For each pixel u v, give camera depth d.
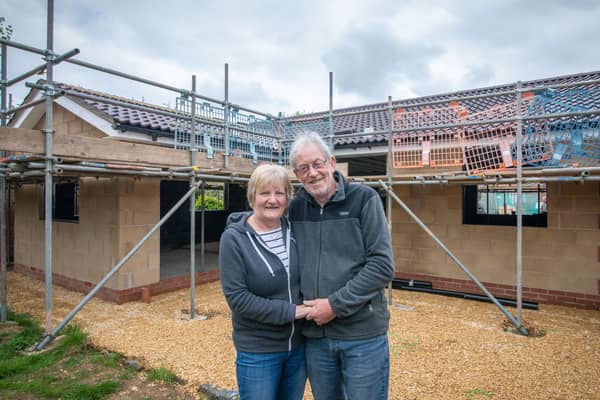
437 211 6.85
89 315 5.27
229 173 6.08
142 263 6.23
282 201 1.93
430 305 5.89
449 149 5.87
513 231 6.20
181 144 5.91
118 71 4.79
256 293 1.85
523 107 5.57
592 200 5.67
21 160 4.19
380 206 1.91
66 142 4.11
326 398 1.93
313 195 1.92
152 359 3.74
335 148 7.61
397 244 7.21
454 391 3.10
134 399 3.08
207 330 4.62
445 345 4.13
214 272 7.69
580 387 3.18
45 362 3.73
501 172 5.04
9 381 3.37
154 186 6.41
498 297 6.30
